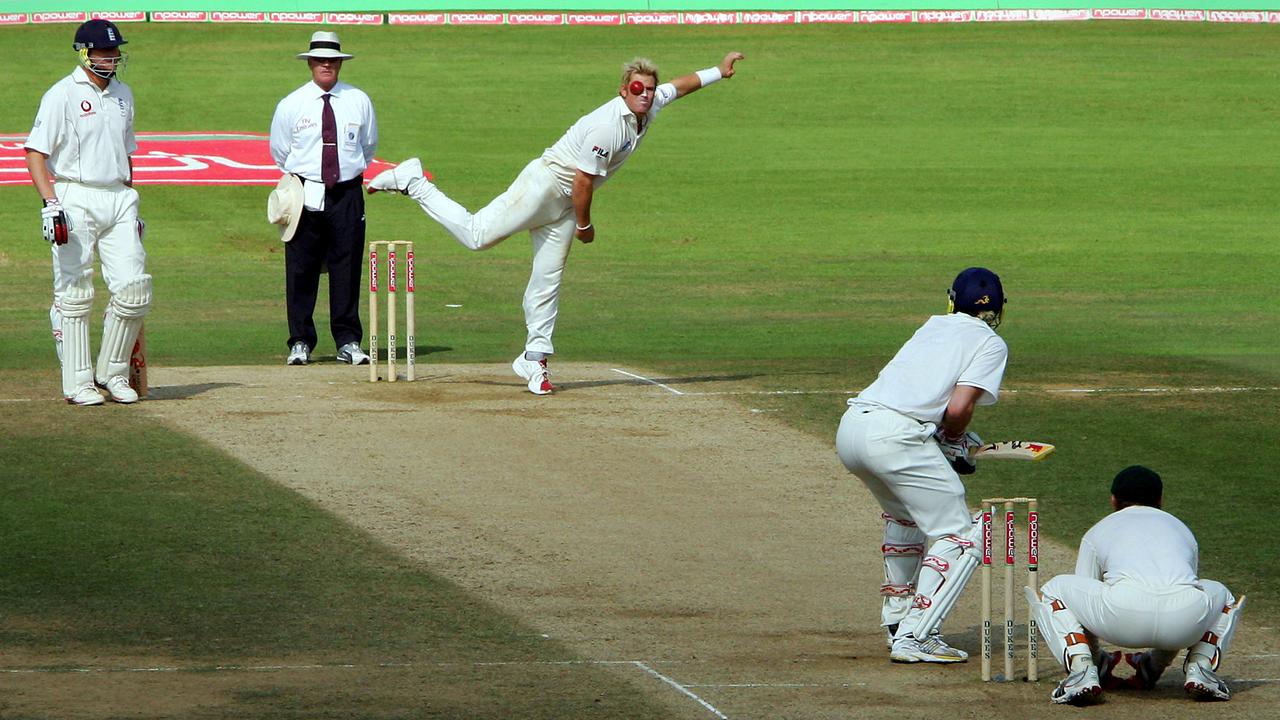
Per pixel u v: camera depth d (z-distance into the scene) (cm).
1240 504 3616
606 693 2347
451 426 4306
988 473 3894
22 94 12725
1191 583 2322
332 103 5209
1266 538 3334
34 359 5347
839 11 16038
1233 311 6838
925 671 2500
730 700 2323
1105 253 8544
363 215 5338
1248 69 14125
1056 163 11150
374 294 4900
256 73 13762
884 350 5806
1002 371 2516
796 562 3173
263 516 3409
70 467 3784
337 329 5412
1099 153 11462
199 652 2539
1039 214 9638
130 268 4403
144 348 4600
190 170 10281
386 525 3366
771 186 10406
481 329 6306
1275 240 8938
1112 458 4053
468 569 3072
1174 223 9412
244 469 3797
